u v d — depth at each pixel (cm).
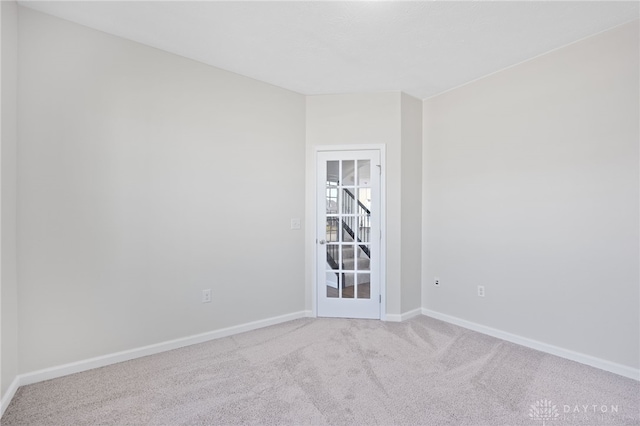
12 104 191
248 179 307
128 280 242
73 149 219
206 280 281
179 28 226
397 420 170
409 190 346
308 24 219
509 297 281
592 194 232
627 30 216
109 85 233
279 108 328
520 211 274
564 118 247
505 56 264
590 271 233
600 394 195
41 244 208
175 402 186
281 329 308
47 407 181
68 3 198
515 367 229
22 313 202
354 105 342
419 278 358
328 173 349
